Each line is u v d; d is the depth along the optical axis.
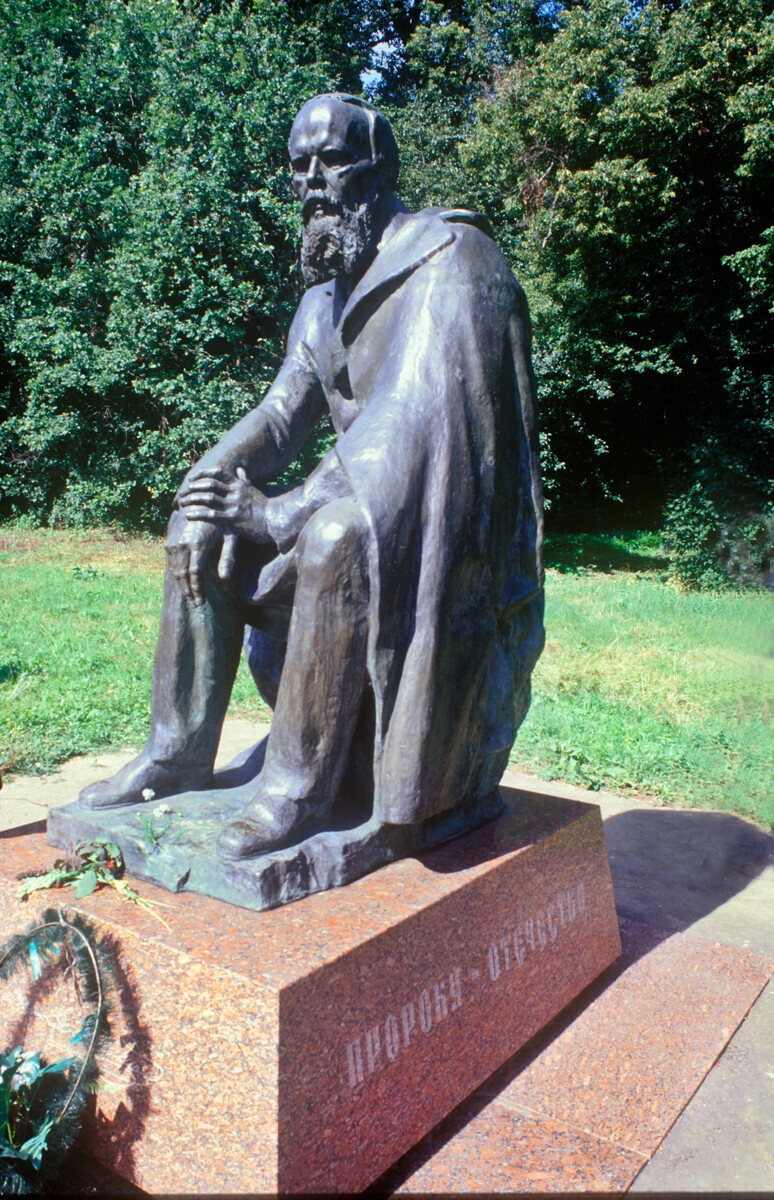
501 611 2.43
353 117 2.33
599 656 7.95
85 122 15.09
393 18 20.39
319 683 2.10
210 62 13.47
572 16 12.83
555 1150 2.05
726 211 13.46
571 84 12.73
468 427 2.23
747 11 11.80
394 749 2.16
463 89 17.84
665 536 12.53
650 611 10.09
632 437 18.42
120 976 1.91
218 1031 1.77
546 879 2.53
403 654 2.17
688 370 15.07
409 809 2.17
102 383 13.39
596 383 14.55
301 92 13.71
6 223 14.73
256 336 14.52
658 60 12.52
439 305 2.24
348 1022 1.85
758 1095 2.30
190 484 2.34
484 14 16.42
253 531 2.33
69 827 2.35
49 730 5.39
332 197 2.33
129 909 2.01
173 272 13.42
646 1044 2.48
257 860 2.04
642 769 5.12
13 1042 2.18
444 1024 2.13
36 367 14.32
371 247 2.39
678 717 6.16
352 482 2.12
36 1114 1.93
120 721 5.68
